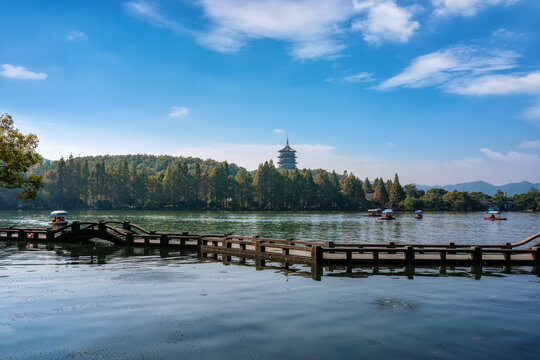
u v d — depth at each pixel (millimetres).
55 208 166500
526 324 10828
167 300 13117
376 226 70750
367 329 10312
